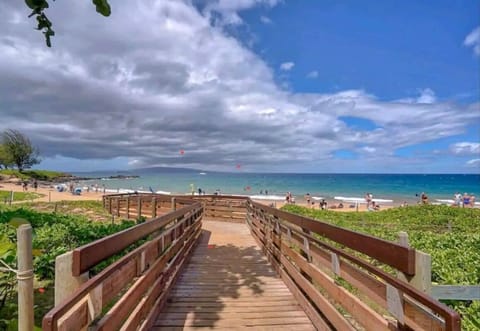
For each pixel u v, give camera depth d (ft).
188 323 9.95
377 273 5.76
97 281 5.00
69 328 4.27
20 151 200.75
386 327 5.63
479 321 8.43
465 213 37.58
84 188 147.43
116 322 6.15
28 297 5.22
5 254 7.68
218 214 40.81
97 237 17.13
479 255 14.47
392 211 40.06
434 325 4.28
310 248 10.45
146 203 38.88
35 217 21.22
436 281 11.86
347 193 149.48
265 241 20.31
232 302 11.80
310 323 9.99
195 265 17.63
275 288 13.46
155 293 10.00
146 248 8.79
